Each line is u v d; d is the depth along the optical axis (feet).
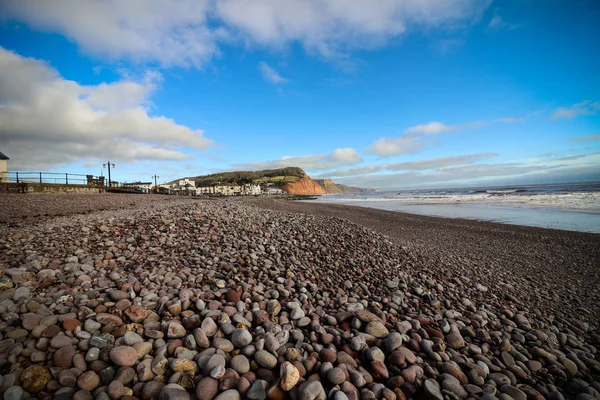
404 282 17.46
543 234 44.98
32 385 6.63
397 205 115.44
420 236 42.16
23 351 7.47
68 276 12.60
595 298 19.40
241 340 9.01
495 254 31.76
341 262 19.51
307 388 7.39
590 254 33.04
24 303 9.45
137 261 15.49
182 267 15.17
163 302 10.76
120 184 165.37
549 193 157.28
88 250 16.19
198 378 7.64
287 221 28.43
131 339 8.50
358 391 8.11
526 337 12.62
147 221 22.39
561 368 10.61
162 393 6.98
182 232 20.80
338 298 14.05
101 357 7.82
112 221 22.00
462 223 57.47
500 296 18.10
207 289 12.63
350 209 91.25
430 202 130.93
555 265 28.14
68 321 8.74
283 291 13.42
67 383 6.93
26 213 35.22
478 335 12.01
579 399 9.04
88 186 90.89
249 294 12.73
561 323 15.19
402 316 12.97
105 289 11.71
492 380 9.25
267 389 7.60
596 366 11.00
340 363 8.89
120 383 7.09
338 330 10.80
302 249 20.90
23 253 14.57
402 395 8.07
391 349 9.74
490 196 155.63
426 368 9.26
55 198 57.26
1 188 69.77
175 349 8.48
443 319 12.81
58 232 18.92
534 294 19.25
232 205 34.65
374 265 19.53
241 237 21.18
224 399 6.99
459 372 9.19
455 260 25.99
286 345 9.53
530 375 10.11
